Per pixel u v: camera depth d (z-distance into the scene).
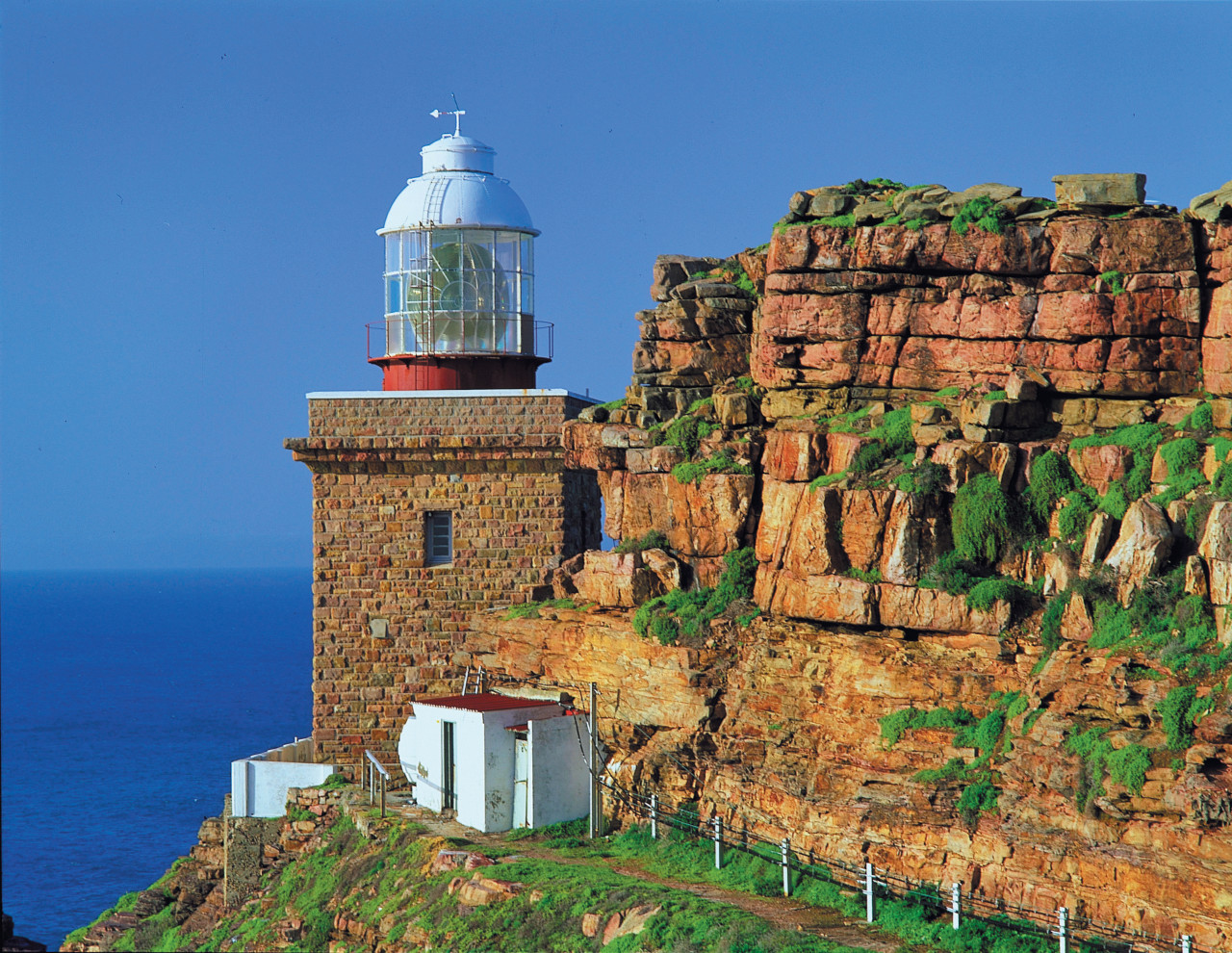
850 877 26.73
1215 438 26.16
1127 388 28.38
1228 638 23.05
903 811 26.06
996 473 27.62
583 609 36.16
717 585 32.97
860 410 31.28
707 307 35.94
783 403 32.56
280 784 40.72
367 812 37.06
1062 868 23.25
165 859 67.94
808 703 29.12
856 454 29.36
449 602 41.22
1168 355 28.16
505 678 38.69
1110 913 22.45
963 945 23.66
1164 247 28.02
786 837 28.48
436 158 45.72
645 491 34.91
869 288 31.02
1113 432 27.94
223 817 42.06
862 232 30.95
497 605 40.97
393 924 31.08
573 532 42.25
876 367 31.19
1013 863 23.98
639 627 33.19
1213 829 21.48
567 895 28.19
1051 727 24.31
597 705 34.59
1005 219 29.77
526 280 45.56
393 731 41.16
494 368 43.97
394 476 41.34
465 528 41.19
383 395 41.34
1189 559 24.22
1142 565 24.88
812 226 31.75
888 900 25.78
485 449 40.75
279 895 37.16
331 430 41.44
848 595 28.30
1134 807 22.45
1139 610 24.52
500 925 28.38
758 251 35.97
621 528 35.69
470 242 44.22
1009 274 29.62
